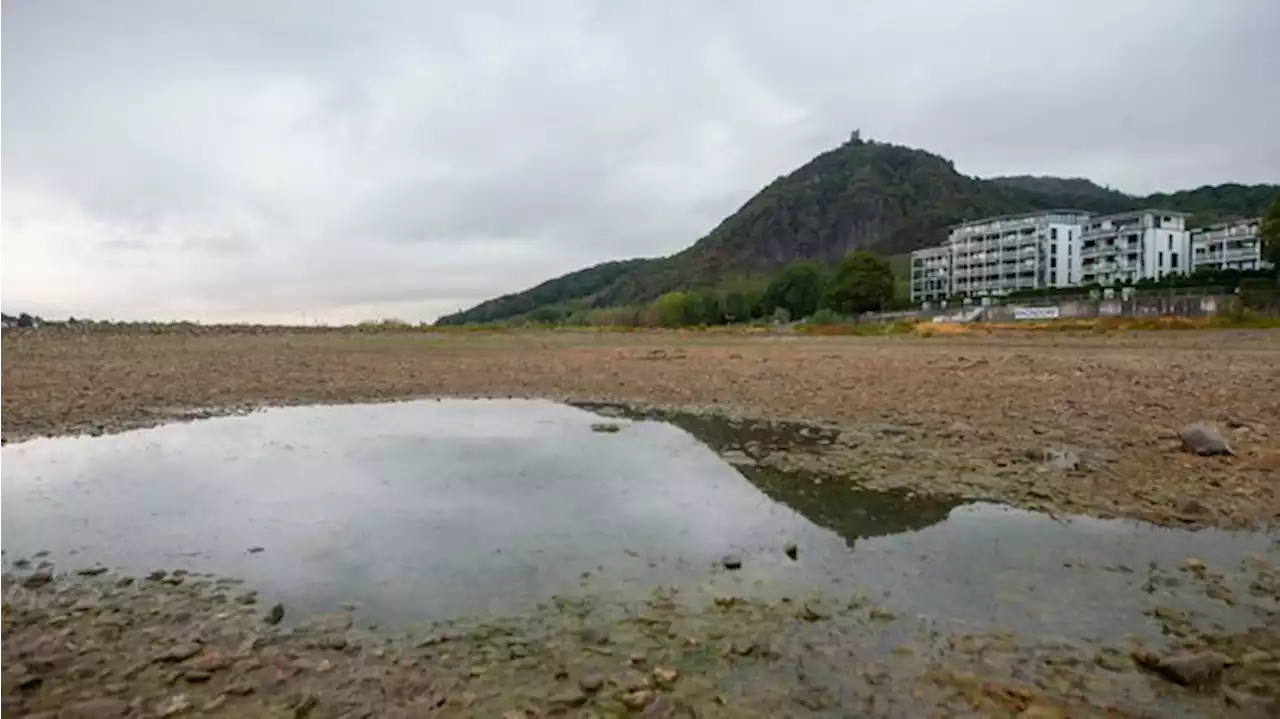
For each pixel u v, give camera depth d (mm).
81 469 10023
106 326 42188
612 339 43531
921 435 11758
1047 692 4223
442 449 11383
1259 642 4820
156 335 40062
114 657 4672
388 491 8922
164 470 9969
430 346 34781
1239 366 19969
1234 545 6688
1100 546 6719
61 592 5820
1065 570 6152
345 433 12750
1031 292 86000
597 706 4098
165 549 6855
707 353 29203
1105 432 11414
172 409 15242
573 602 5609
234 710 4027
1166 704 4094
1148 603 5469
